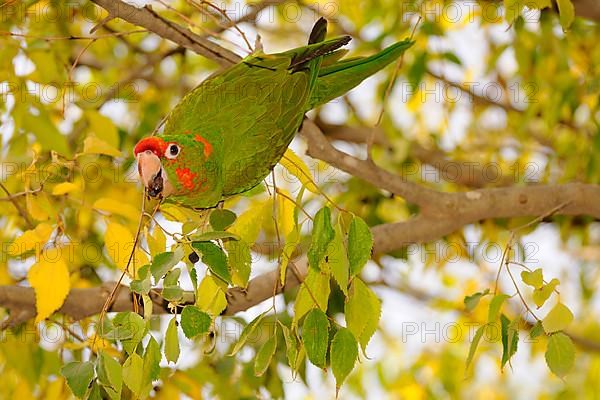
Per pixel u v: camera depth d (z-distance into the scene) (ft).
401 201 32.40
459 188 34.63
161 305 22.04
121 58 32.42
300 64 19.36
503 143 34.60
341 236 14.73
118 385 14.03
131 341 14.06
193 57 34.01
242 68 19.02
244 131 18.72
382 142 34.99
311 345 14.49
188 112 18.92
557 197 24.22
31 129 21.06
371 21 31.55
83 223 25.12
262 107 18.88
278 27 35.22
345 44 19.39
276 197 16.90
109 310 22.12
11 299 21.61
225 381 24.54
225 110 18.74
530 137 35.12
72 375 14.12
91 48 30.07
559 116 28.84
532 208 24.17
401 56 22.16
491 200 24.08
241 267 15.01
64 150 21.11
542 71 28.55
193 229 15.53
